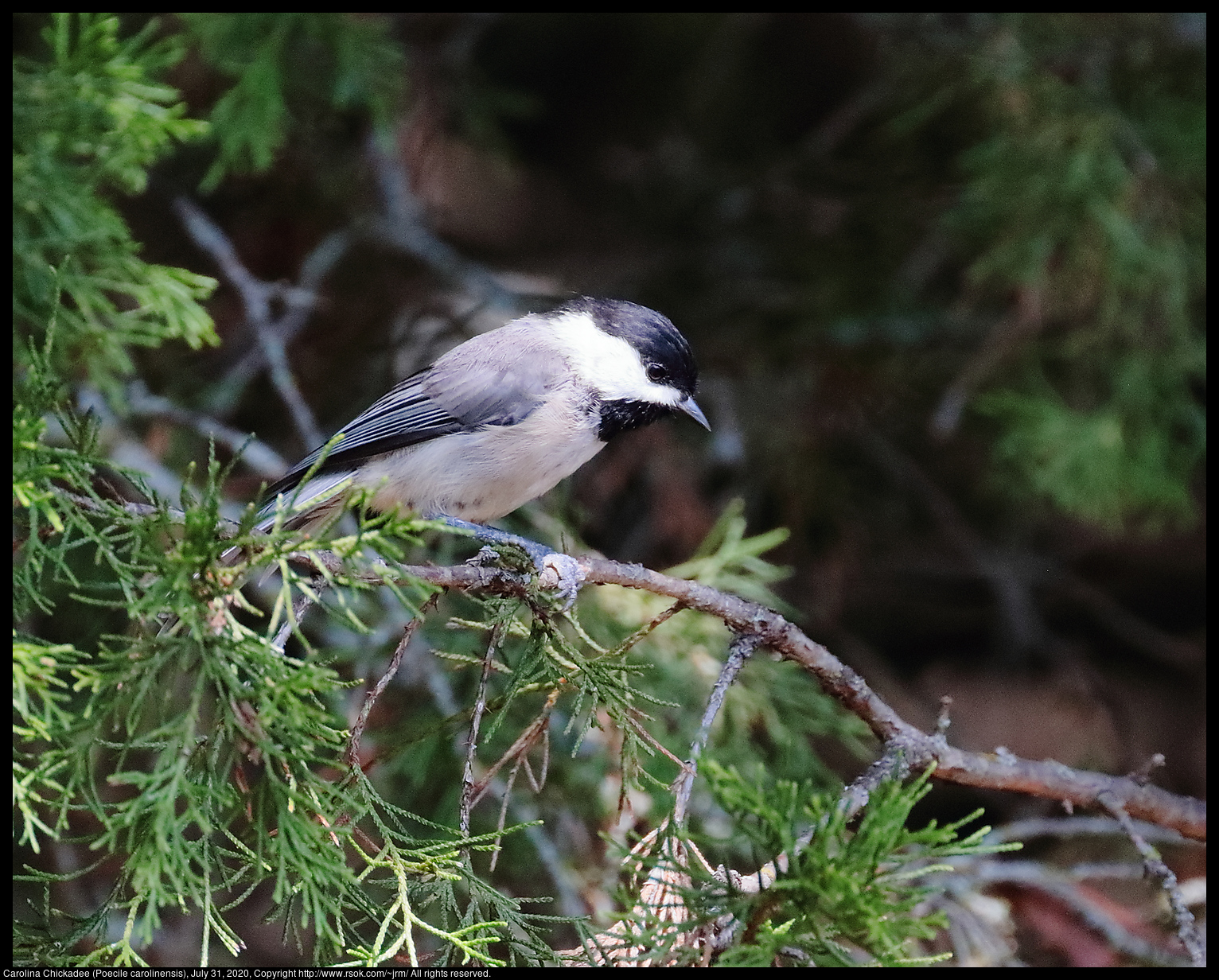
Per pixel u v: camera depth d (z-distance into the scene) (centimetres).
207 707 604
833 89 1414
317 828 468
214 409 1012
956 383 1125
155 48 664
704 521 1127
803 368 1206
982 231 1098
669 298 1251
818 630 1182
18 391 477
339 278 1155
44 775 445
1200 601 1354
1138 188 1043
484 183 1465
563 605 588
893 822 424
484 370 798
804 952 433
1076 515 1230
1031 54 1105
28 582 451
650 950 443
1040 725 1247
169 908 920
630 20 1423
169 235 1098
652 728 816
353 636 862
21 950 471
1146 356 1073
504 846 816
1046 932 873
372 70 972
